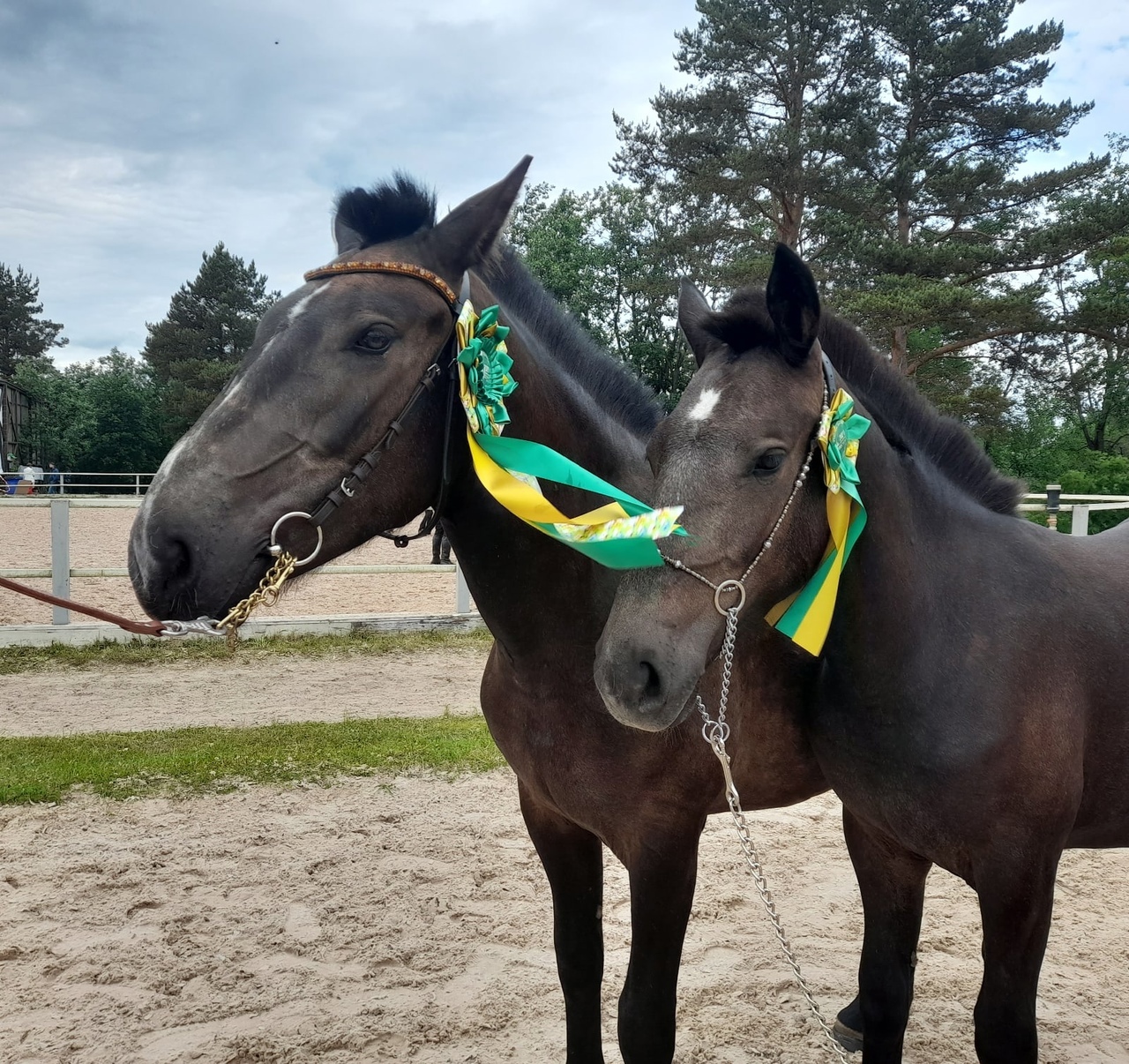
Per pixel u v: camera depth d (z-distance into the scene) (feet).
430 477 7.02
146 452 169.68
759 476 6.26
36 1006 10.37
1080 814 7.75
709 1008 10.60
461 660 29.71
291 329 6.44
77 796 16.63
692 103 72.84
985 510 8.18
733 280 64.64
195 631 6.02
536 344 7.87
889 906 8.36
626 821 7.46
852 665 7.32
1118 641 7.57
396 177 7.20
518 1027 10.16
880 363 8.08
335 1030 9.98
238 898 12.97
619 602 6.18
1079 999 10.94
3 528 66.69
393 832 15.30
